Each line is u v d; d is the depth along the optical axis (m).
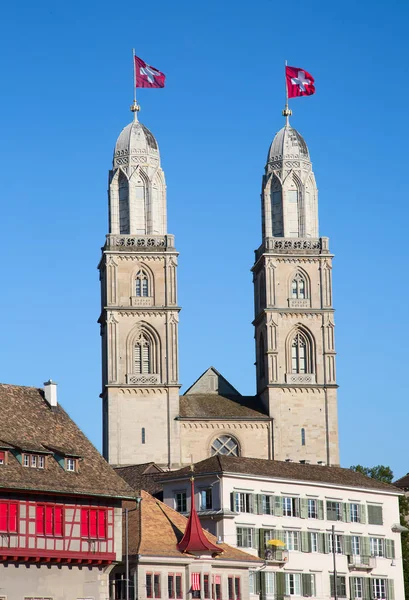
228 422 196.38
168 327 196.50
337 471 158.12
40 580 111.00
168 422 193.88
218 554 126.44
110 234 198.50
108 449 192.12
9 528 108.69
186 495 143.50
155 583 120.31
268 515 144.38
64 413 121.94
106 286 197.62
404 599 160.50
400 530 160.00
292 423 197.62
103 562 115.12
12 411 117.56
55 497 112.25
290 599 143.25
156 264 198.25
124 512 125.38
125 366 194.88
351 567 152.00
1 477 108.00
